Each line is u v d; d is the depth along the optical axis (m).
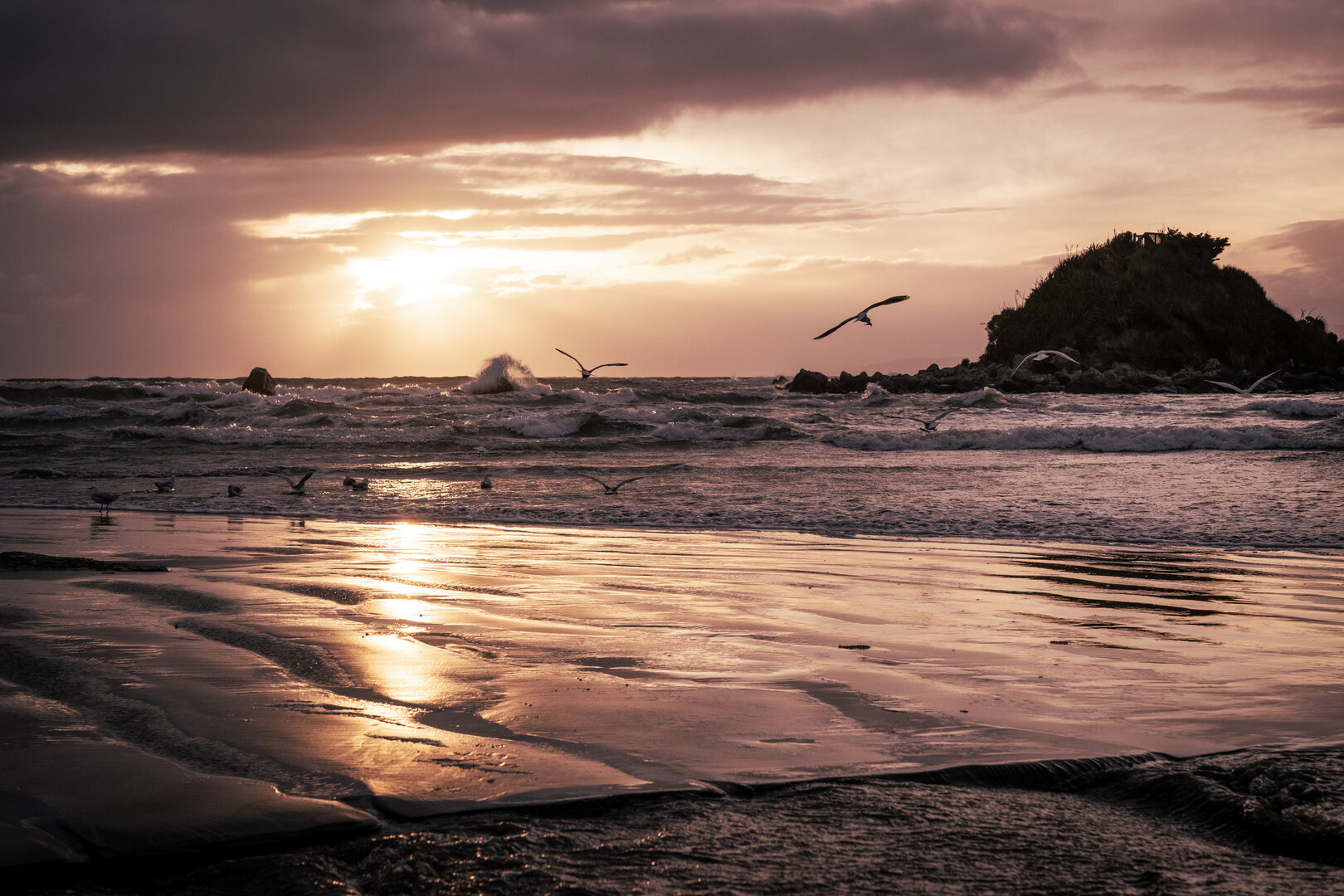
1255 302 86.31
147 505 16.50
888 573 9.79
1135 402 46.88
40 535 12.36
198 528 13.34
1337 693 5.17
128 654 5.75
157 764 3.85
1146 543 12.38
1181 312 83.12
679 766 3.94
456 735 4.31
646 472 22.61
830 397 54.91
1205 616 7.55
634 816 3.44
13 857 3.05
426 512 15.96
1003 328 88.38
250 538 12.30
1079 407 43.53
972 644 6.45
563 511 16.02
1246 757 4.03
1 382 58.78
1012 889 2.92
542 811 3.48
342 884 2.93
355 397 49.75
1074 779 3.89
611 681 5.32
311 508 16.38
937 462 24.16
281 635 6.32
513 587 8.70
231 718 4.50
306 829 3.28
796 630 6.89
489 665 5.65
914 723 4.58
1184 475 19.75
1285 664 5.88
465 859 3.06
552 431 34.75
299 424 37.12
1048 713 4.77
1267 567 10.31
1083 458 24.44
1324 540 12.34
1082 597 8.47
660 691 5.11
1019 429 28.44
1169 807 3.58
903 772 3.90
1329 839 3.18
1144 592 8.77
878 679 5.43
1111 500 16.27
